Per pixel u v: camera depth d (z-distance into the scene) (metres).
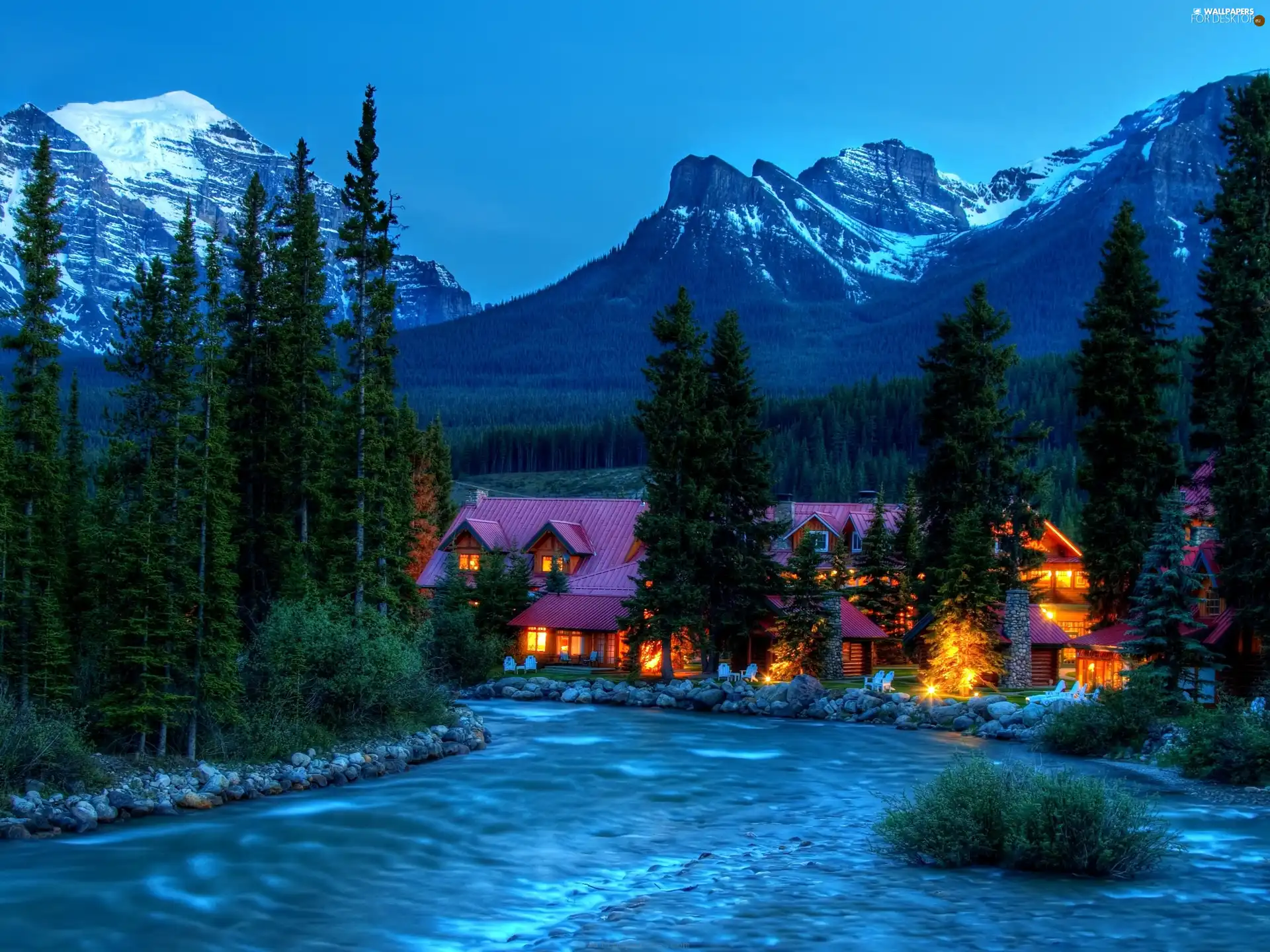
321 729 40.62
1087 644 61.44
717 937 20.27
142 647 34.19
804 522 90.75
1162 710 47.97
